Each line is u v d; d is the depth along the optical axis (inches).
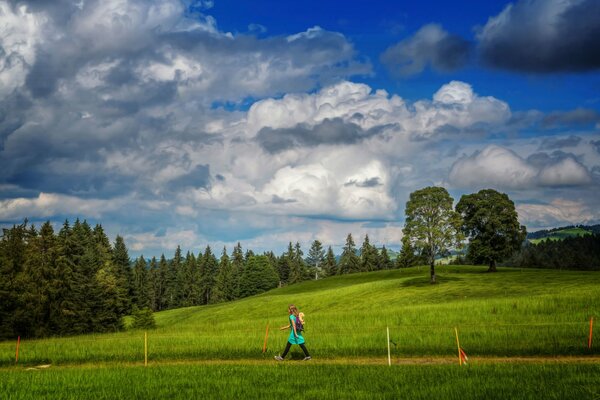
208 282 6505.9
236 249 7204.7
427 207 3137.3
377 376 660.7
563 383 574.6
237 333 1337.4
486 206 3521.2
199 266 6560.0
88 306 3179.1
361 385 603.8
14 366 938.1
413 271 4291.3
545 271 3511.3
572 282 2647.6
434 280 3132.4
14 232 2928.2
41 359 981.8
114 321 3380.9
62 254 2920.8
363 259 6461.6
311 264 7416.3
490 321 1529.3
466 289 2733.8
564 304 1678.2
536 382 584.7
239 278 6254.9
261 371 722.2
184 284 6294.3
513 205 3464.6
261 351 997.8
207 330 1642.5
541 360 836.6
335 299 3056.1
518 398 506.0
